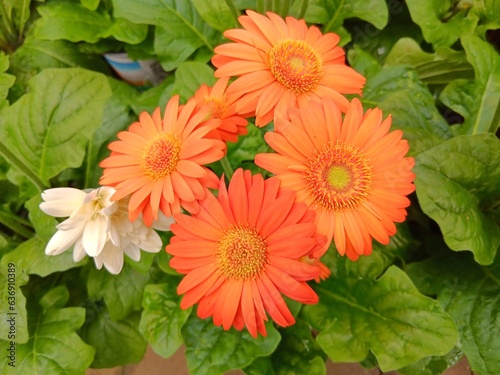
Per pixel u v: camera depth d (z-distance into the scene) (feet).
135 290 1.10
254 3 1.20
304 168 0.67
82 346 1.03
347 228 0.68
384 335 0.90
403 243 1.09
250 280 0.68
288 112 0.68
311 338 1.02
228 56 0.73
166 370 1.32
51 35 1.19
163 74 1.41
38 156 1.09
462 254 1.05
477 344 0.96
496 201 1.00
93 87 1.08
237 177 0.65
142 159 0.71
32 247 1.06
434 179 0.89
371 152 0.68
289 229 0.64
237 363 0.94
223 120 0.77
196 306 1.02
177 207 0.67
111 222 0.74
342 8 1.16
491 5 1.17
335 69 0.77
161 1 1.18
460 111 1.07
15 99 1.26
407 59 1.17
